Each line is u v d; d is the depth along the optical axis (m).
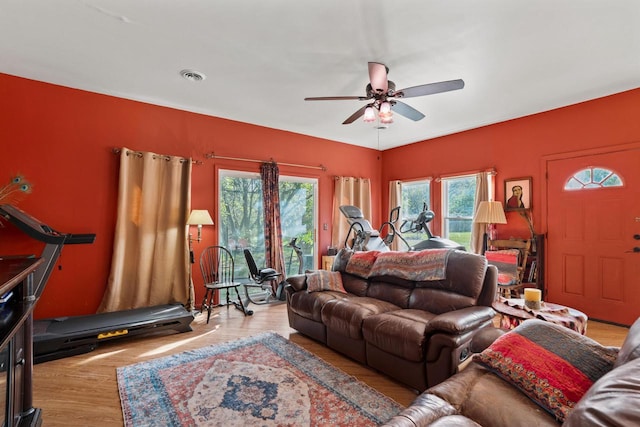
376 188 6.41
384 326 2.38
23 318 1.49
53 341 2.71
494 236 4.61
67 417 1.94
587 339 1.54
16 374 1.63
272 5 2.14
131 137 3.81
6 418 1.50
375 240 4.43
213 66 2.99
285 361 2.70
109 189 3.67
